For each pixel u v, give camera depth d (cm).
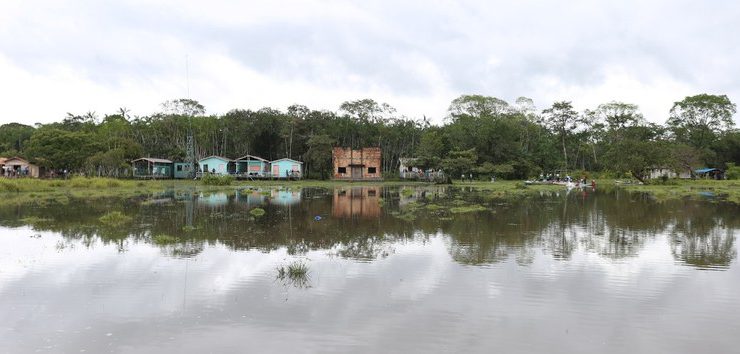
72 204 3297
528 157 8769
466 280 1262
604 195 4519
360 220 2470
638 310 1036
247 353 812
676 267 1420
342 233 2036
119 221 2364
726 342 868
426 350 828
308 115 9169
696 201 3772
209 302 1076
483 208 3092
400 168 9231
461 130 8581
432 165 7400
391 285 1214
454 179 8400
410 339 876
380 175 8825
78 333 897
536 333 906
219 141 9125
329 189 5612
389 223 2353
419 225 2284
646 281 1263
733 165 9000
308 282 1238
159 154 8631
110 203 3397
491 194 4609
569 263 1464
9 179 5031
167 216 2606
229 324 944
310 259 1507
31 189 4675
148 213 2752
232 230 2109
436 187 6084
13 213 2717
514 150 8525
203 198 3950
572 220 2494
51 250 1628
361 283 1231
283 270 1341
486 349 834
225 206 3219
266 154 9056
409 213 2798
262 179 7850
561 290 1178
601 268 1402
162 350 822
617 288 1198
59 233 1991
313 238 1903
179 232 2039
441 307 1048
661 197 4234
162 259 1496
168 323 948
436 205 3331
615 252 1633
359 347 839
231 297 1111
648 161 6900
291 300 1091
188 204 3356
